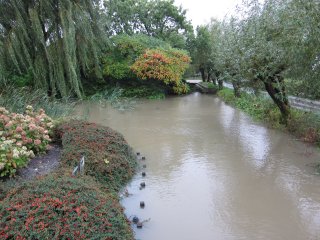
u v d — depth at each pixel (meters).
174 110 12.38
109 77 16.38
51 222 2.79
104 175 4.78
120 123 9.67
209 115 11.20
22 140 4.86
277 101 8.49
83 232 2.78
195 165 5.84
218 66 12.84
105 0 18.55
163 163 5.96
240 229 3.72
